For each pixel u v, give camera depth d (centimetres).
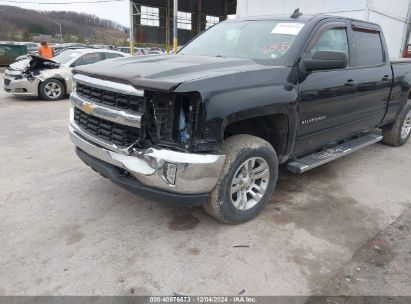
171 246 305
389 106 530
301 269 281
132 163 288
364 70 454
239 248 305
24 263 279
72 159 509
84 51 1105
